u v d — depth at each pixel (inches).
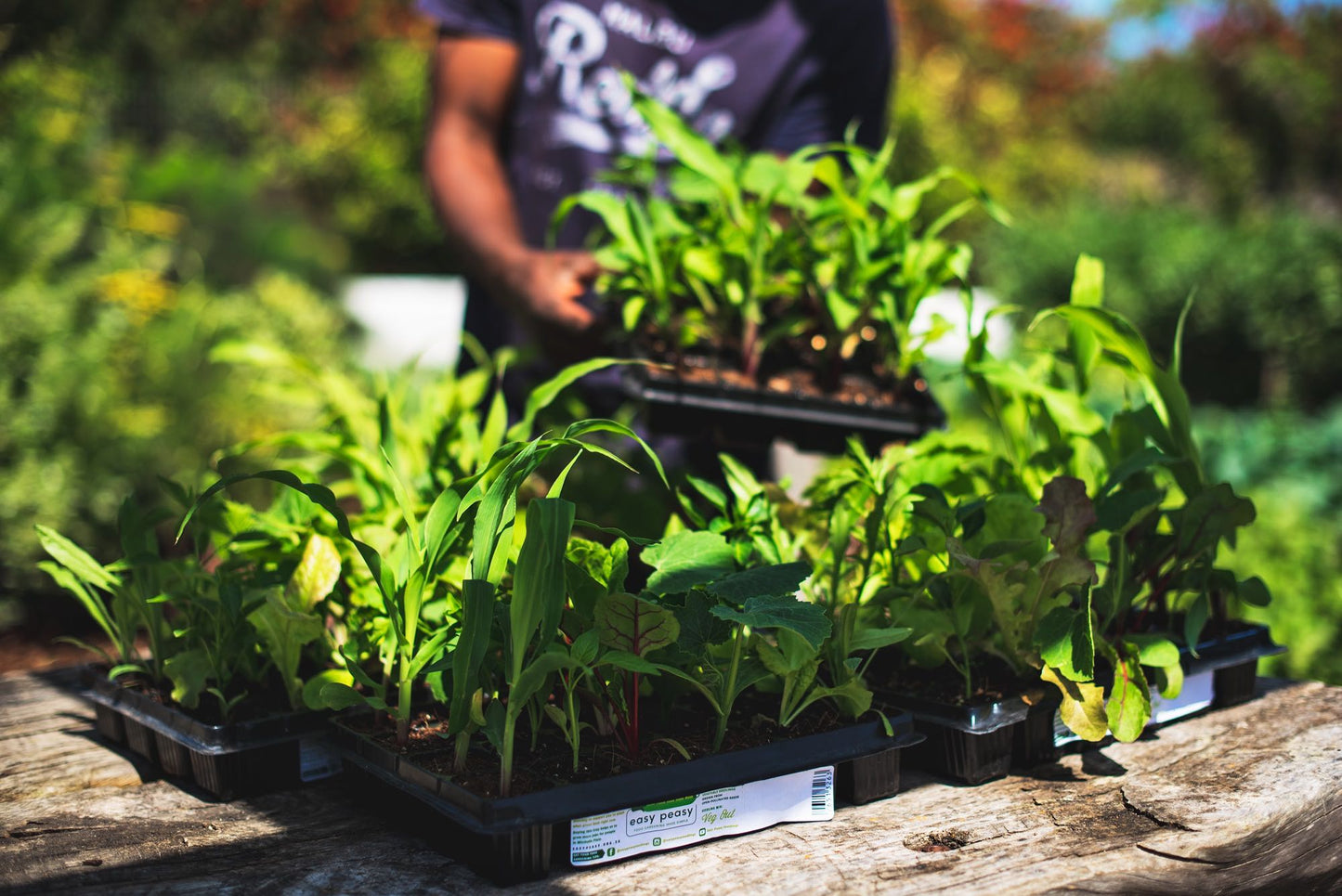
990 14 490.0
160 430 120.8
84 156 184.7
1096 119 541.0
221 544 41.0
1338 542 121.7
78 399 111.3
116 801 35.4
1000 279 325.4
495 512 30.0
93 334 122.6
